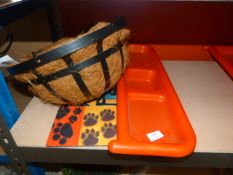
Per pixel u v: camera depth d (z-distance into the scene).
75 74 0.56
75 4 0.96
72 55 0.54
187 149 0.52
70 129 0.62
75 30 1.02
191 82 0.83
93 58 0.56
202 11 0.97
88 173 0.85
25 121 0.65
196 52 1.07
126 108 0.66
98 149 0.57
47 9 0.94
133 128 0.63
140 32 1.03
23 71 0.57
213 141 0.58
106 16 0.99
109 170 0.86
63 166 0.87
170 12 0.98
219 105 0.72
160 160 0.58
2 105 0.61
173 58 1.09
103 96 0.73
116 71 0.64
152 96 0.73
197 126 0.64
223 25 1.00
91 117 0.65
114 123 0.63
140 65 0.89
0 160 0.76
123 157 0.58
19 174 0.67
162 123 0.65
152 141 0.58
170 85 0.75
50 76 0.57
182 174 0.90
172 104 0.68
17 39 0.99
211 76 0.87
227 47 1.01
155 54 0.96
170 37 1.04
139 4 0.96
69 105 0.70
